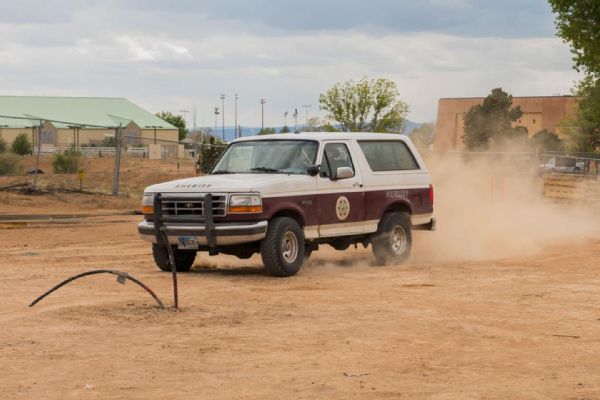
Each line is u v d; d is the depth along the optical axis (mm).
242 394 8438
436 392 8555
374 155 19000
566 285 15625
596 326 11875
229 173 17984
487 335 11250
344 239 18359
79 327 11477
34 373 9164
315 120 58594
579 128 73562
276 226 16500
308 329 11469
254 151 18234
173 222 16688
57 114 147500
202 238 16312
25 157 73438
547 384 8891
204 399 8273
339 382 8898
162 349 10273
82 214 30594
